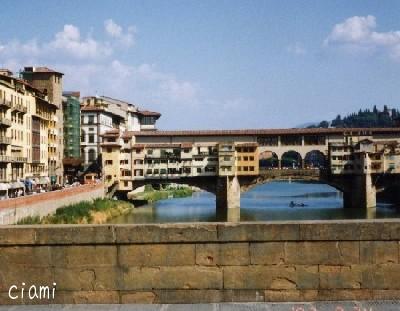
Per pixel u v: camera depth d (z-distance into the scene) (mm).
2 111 96500
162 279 12711
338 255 12656
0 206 66938
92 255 12789
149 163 148000
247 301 12617
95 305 12469
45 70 143375
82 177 157125
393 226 12664
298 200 157375
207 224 12773
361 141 144875
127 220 109750
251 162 144875
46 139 130750
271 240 12688
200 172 146125
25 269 12781
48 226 12914
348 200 146125
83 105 180375
